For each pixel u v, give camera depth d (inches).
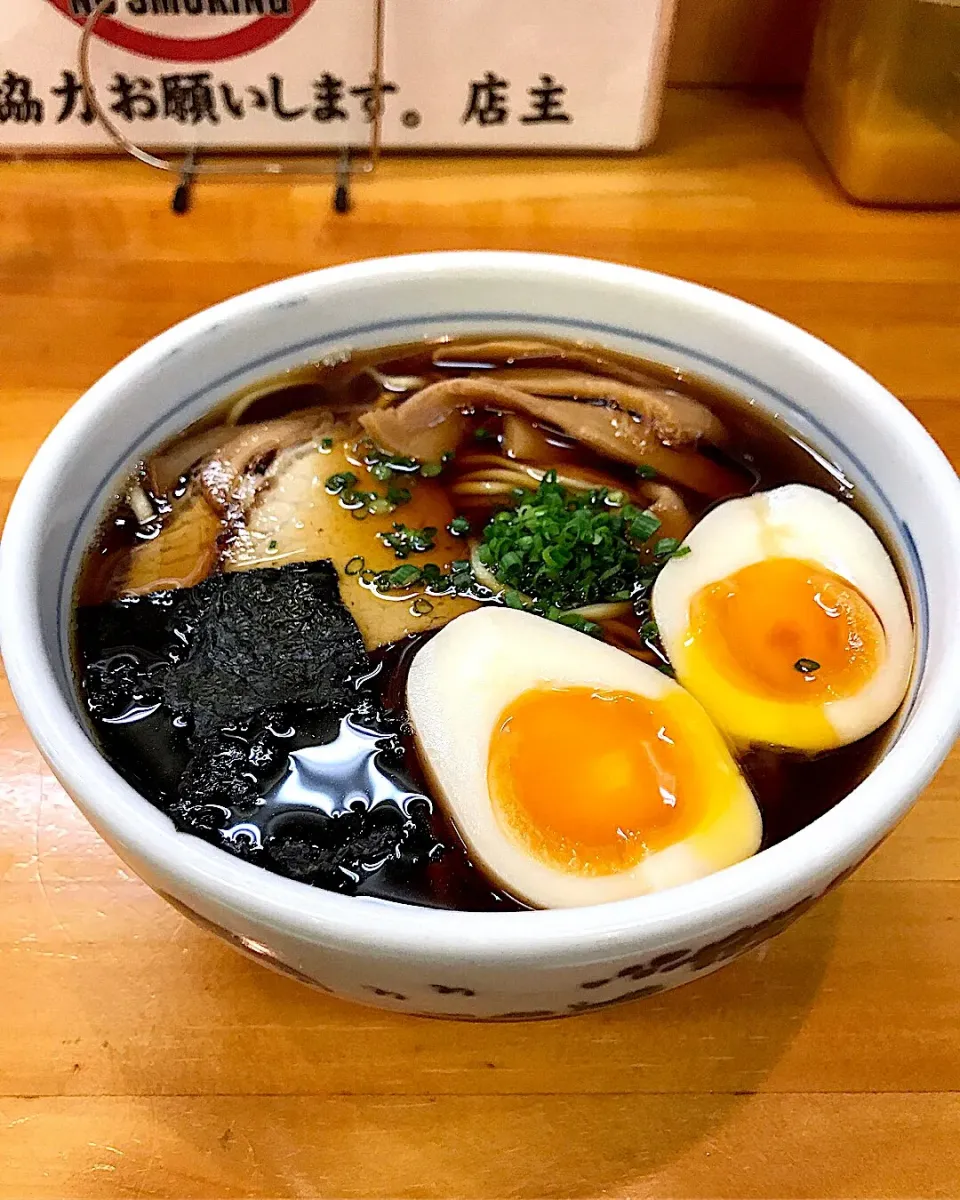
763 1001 8.2
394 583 8.8
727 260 15.2
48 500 7.7
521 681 7.8
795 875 5.8
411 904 6.8
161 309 14.1
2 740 9.7
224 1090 7.8
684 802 7.3
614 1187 7.4
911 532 8.1
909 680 7.6
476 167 16.6
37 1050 7.9
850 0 15.8
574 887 6.9
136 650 8.0
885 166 15.6
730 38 17.9
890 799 6.1
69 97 15.8
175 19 14.9
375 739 7.7
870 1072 7.9
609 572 8.8
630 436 10.0
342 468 9.8
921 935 8.6
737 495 9.6
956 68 14.6
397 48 15.3
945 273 15.1
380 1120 7.6
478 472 10.0
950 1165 7.5
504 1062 7.9
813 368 9.1
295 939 5.7
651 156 17.0
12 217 15.5
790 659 8.2
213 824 7.1
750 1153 7.5
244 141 16.3
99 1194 7.3
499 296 10.1
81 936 8.5
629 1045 8.0
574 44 15.4
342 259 15.0
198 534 9.1
